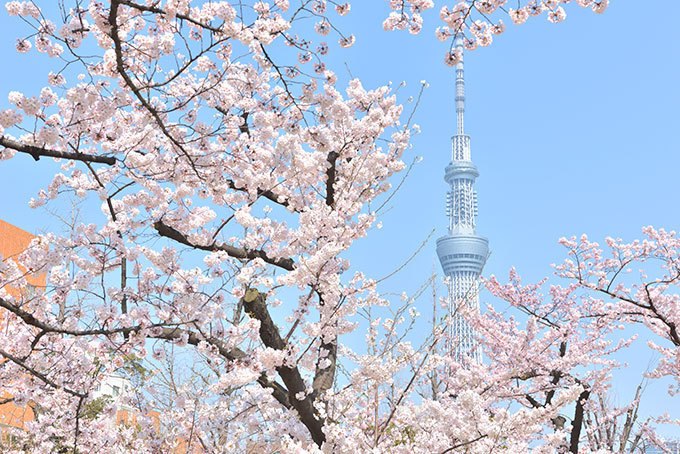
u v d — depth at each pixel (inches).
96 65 194.9
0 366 235.8
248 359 224.1
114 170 240.4
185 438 278.4
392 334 271.7
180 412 278.1
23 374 244.1
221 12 180.1
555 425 518.9
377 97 316.8
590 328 558.6
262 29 193.6
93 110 194.1
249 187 258.4
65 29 183.0
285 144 259.8
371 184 319.0
